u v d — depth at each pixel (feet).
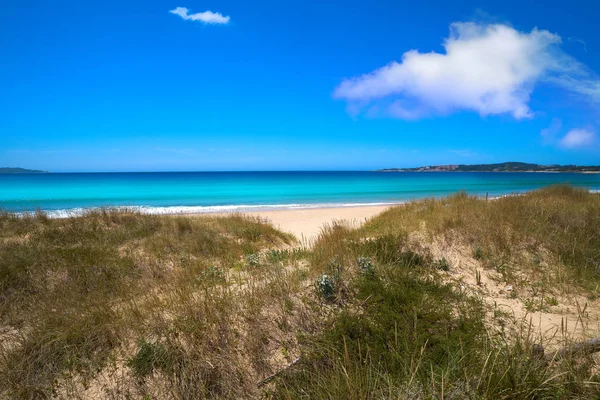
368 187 137.90
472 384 8.55
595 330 12.15
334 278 14.53
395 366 9.57
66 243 23.58
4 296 15.11
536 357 9.47
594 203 32.40
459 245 21.20
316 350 10.52
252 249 25.29
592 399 8.11
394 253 19.56
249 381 9.90
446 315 12.16
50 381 9.85
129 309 12.85
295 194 101.65
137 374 9.96
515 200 32.17
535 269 18.38
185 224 29.89
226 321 11.82
